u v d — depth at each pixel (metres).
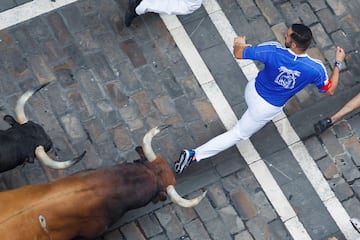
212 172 12.38
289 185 12.46
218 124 12.80
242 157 12.54
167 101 12.85
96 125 12.52
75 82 12.77
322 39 13.60
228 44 13.39
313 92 13.16
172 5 12.76
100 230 10.62
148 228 11.98
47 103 12.55
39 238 9.75
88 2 13.40
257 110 11.00
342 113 12.36
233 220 12.16
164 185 10.80
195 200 10.63
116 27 13.27
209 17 13.54
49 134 12.34
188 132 12.68
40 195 9.70
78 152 12.30
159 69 13.05
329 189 12.48
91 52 13.03
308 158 12.66
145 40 13.24
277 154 12.63
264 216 12.22
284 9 13.80
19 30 13.02
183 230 12.04
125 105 12.73
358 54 13.56
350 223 12.27
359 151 12.80
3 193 9.67
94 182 10.12
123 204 10.48
